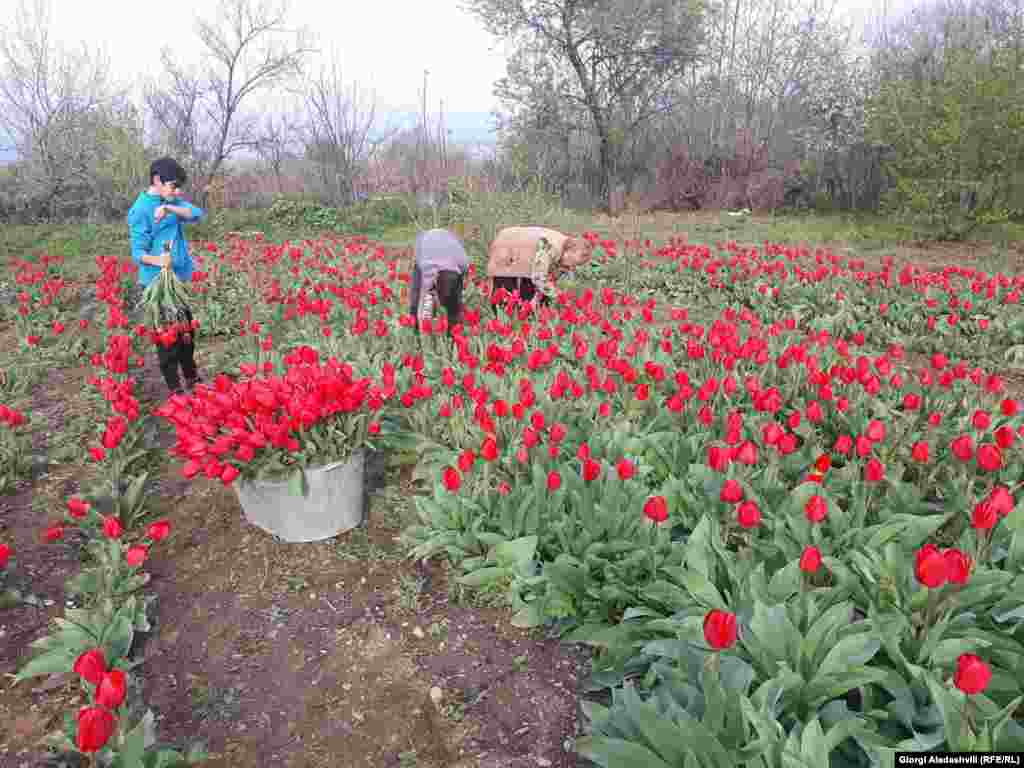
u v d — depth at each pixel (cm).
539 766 247
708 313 832
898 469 376
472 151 1463
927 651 234
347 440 369
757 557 311
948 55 1377
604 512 316
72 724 259
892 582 264
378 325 561
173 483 453
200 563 368
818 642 236
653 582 287
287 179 1978
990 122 1200
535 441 365
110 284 805
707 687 207
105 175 1595
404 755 255
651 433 425
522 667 292
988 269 1062
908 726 216
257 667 299
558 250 646
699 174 2081
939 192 1262
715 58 2123
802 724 220
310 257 1061
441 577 351
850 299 810
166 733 267
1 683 290
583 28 1920
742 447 324
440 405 441
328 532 378
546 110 2062
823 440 445
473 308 718
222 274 975
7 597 334
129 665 289
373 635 313
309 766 253
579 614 303
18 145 1714
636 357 525
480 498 351
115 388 466
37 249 1344
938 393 470
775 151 2030
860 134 1778
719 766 198
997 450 309
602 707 242
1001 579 248
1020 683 228
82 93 1748
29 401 588
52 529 348
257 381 372
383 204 1795
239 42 1878
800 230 1486
